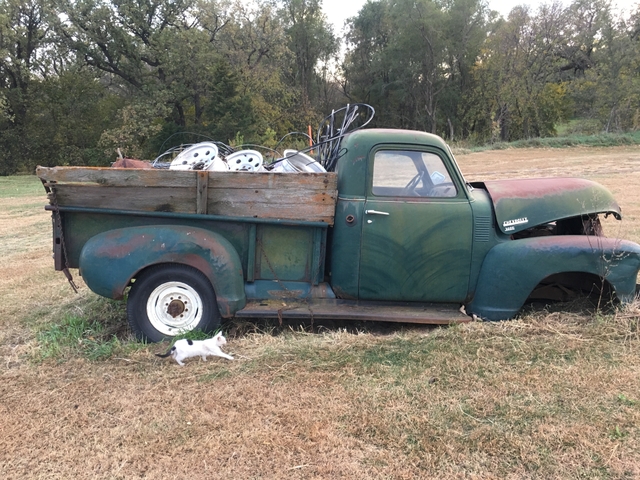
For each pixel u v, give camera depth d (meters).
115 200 3.97
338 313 4.07
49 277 6.55
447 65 42.72
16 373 3.66
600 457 2.60
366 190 4.12
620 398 3.09
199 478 2.52
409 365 3.60
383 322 4.47
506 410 3.02
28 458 2.71
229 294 4.02
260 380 3.45
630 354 3.65
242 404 3.15
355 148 4.14
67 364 3.77
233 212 4.03
